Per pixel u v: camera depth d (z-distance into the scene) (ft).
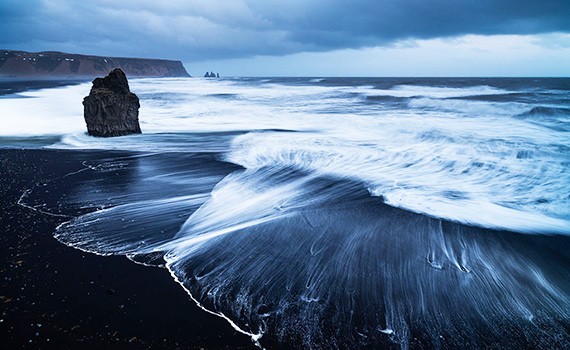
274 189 31.01
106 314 15.14
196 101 119.85
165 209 26.45
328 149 45.34
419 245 21.27
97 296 16.34
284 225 23.80
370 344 13.80
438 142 47.85
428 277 18.17
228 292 16.83
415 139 50.72
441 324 15.01
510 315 15.65
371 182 32.63
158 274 18.25
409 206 27.02
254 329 14.46
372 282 17.66
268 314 15.35
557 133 52.90
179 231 22.93
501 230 23.17
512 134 52.11
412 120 68.28
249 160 41.42
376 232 22.82
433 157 40.29
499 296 16.87
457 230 23.15
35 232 22.49
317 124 68.49
